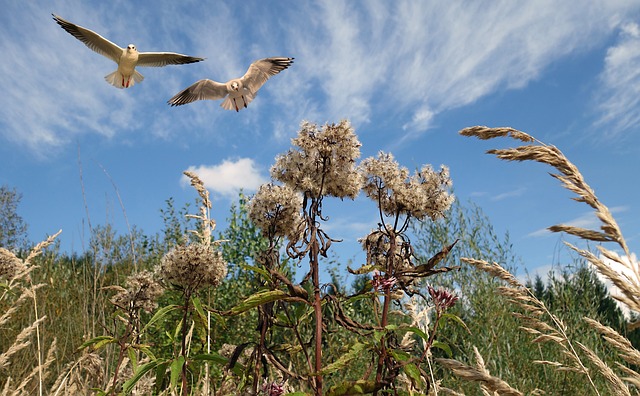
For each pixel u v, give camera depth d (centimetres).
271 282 271
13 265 445
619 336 163
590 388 464
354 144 283
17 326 619
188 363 281
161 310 293
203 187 426
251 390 272
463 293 698
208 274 291
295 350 291
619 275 123
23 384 384
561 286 685
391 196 317
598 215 126
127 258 867
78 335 598
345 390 245
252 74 425
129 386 272
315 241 266
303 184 274
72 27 546
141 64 583
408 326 268
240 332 772
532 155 142
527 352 599
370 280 281
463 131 161
